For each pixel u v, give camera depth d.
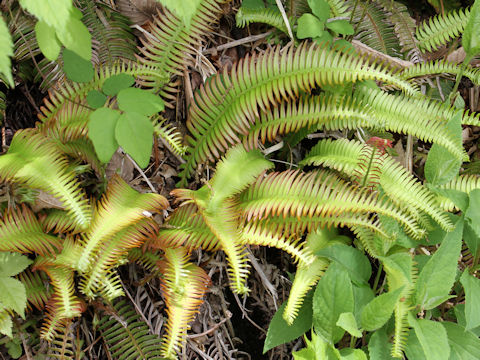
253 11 1.22
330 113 1.07
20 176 0.93
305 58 1.05
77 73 0.99
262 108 1.05
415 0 1.43
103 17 1.14
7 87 1.08
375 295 1.17
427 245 1.14
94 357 1.06
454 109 1.17
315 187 1.02
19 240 0.95
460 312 1.15
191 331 1.13
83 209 0.95
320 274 1.08
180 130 1.18
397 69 1.26
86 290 0.95
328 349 1.06
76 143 1.03
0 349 1.00
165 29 1.09
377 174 1.07
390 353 1.07
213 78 1.09
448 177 1.12
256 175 1.06
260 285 1.20
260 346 1.22
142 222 1.00
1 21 0.72
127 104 0.96
